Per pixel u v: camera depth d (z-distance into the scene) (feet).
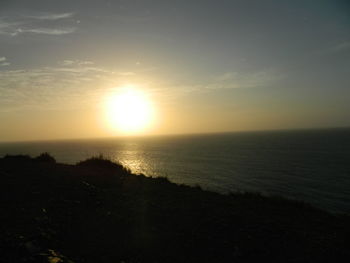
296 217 28.27
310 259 18.57
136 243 20.30
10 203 26.66
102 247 19.29
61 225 22.52
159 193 35.76
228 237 21.84
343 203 116.26
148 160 279.69
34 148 560.61
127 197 32.89
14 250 15.89
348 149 345.51
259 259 18.58
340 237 22.56
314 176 180.86
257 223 25.23
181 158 301.02
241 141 609.83
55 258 15.69
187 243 20.66
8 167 48.21
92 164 58.23
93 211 26.89
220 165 238.27
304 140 561.02
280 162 251.39
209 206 30.35
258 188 144.97
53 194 31.35
